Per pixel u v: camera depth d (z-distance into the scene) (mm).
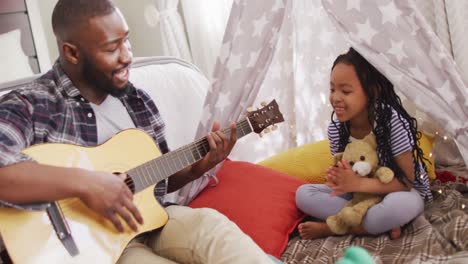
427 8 1938
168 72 1989
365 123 1602
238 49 1635
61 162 1253
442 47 1417
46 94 1303
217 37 2879
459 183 1715
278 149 2139
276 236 1520
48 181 1142
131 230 1287
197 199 1693
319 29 1938
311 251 1449
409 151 1523
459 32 1855
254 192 1656
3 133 1175
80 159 1285
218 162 1548
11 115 1213
